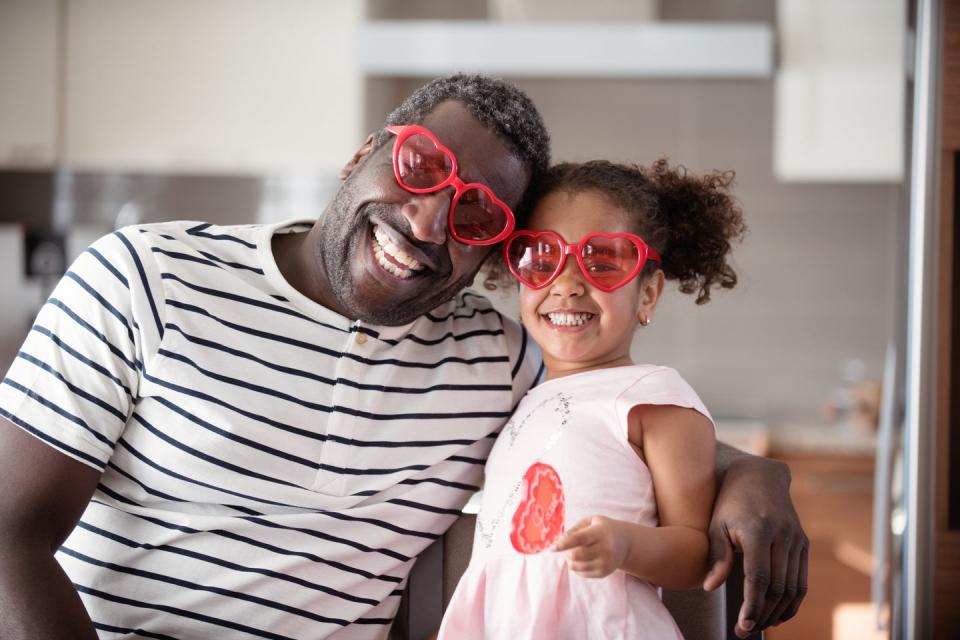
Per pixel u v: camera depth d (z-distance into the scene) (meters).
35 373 1.05
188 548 1.10
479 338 1.25
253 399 1.10
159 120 3.38
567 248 1.17
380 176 1.11
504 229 1.15
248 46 3.35
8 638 0.97
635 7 3.31
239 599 1.10
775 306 3.65
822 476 3.07
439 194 1.10
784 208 3.63
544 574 1.05
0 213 3.73
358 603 1.14
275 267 1.17
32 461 1.03
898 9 3.21
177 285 1.11
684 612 1.12
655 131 3.65
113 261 1.10
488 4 3.63
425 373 1.19
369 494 1.13
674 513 1.06
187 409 1.09
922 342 1.35
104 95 3.38
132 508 1.12
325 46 3.34
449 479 1.18
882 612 1.81
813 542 3.03
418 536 1.17
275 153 3.37
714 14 3.55
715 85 3.63
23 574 0.99
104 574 1.12
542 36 3.16
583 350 1.18
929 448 1.35
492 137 1.14
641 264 1.17
